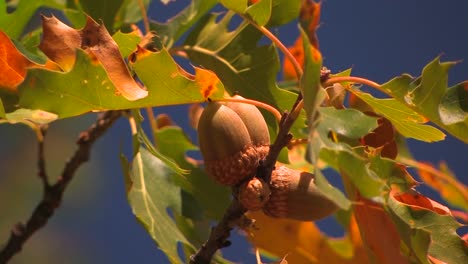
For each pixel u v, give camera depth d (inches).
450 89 28.9
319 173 26.9
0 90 28.7
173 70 28.5
